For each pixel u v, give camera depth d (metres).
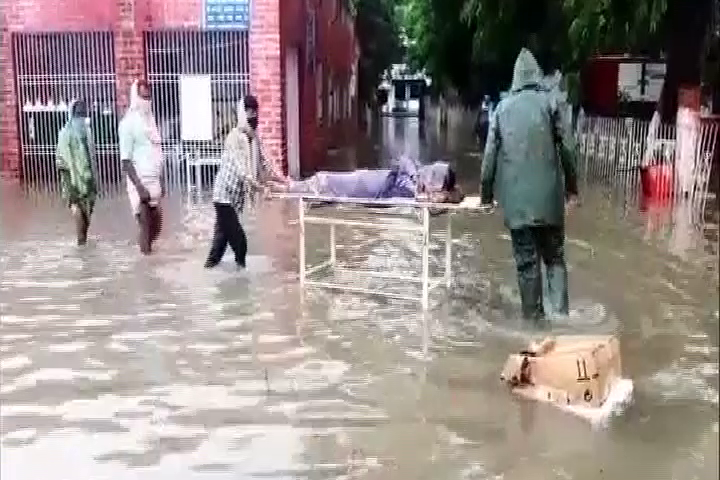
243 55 17.62
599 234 12.55
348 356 7.36
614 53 22.02
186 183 17.97
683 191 15.55
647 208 14.91
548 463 5.41
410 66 52.31
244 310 8.71
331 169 22.31
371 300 9.12
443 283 9.66
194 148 17.86
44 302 8.98
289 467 5.38
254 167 10.19
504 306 8.86
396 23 46.75
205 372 7.00
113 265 10.62
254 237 12.47
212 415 6.16
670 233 12.59
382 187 8.86
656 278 9.94
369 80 43.34
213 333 7.98
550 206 7.99
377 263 10.83
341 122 31.55
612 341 6.73
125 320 8.38
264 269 10.45
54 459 5.48
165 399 6.46
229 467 5.38
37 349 7.57
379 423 6.01
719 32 18.59
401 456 5.52
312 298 9.16
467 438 5.77
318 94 23.83
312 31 22.27
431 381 6.78
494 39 21.09
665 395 6.48
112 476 5.25
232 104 17.75
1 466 5.38
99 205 15.48
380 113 56.84
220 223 10.33
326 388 6.65
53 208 15.07
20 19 17.98
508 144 8.00
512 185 8.03
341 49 31.11
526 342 7.70
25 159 18.59
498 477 5.23
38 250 11.53
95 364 7.19
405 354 7.40
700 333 7.91
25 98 18.38
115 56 17.86
